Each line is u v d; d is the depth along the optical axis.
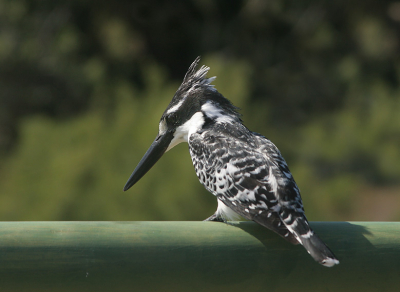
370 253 3.86
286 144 14.13
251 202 4.38
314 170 18.89
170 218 10.59
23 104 21.34
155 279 3.69
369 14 27.19
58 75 21.89
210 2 26.69
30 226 3.60
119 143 11.37
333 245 3.86
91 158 11.19
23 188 11.42
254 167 4.57
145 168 5.86
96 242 3.61
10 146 20.45
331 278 3.85
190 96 5.77
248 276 3.79
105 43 25.22
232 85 13.26
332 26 26.98
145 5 26.56
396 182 20.78
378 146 20.34
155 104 12.34
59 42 22.58
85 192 10.97
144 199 10.70
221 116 5.57
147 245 3.66
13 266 3.52
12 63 21.23
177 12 27.31
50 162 11.48
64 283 3.60
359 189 19.94
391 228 3.93
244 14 26.59
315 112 24.97
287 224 4.00
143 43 27.86
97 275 3.61
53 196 10.92
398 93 22.86
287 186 4.26
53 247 3.57
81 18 25.23
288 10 26.47
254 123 13.46
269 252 3.79
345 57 26.03
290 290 3.86
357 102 22.88
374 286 3.89
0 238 3.53
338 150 19.41
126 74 25.45
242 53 26.19
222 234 3.79
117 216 10.62
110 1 25.41
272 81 25.28
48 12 23.91
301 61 26.11
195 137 5.31
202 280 3.75
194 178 10.77
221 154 4.87
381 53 26.77
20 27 22.64
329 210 12.87
